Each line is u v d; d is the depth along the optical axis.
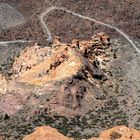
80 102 97.56
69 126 90.06
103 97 102.38
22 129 86.81
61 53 110.19
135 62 121.38
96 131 88.44
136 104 101.69
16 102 97.31
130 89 107.81
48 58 116.19
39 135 75.38
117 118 95.31
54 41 127.88
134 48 130.12
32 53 120.94
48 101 96.38
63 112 94.25
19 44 145.00
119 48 128.25
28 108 95.00
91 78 106.12
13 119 91.56
